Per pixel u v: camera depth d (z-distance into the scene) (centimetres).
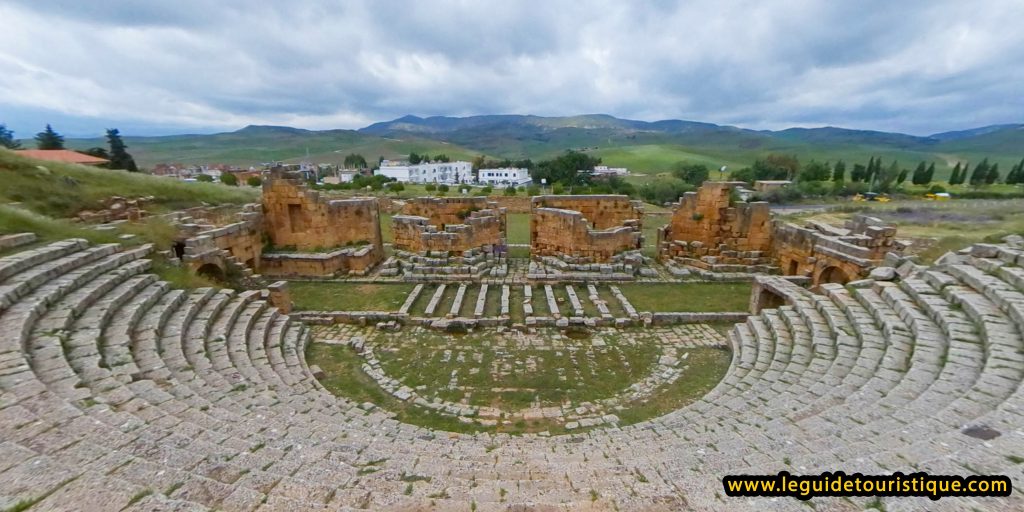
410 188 6881
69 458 516
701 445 737
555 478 623
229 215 2555
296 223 2455
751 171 10838
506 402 1210
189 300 1373
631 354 1492
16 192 1961
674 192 6912
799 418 817
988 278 1144
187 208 2752
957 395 764
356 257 2302
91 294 1141
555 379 1333
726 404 993
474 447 849
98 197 2334
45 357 842
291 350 1398
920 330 1038
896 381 880
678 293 2056
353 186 6475
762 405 952
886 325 1118
